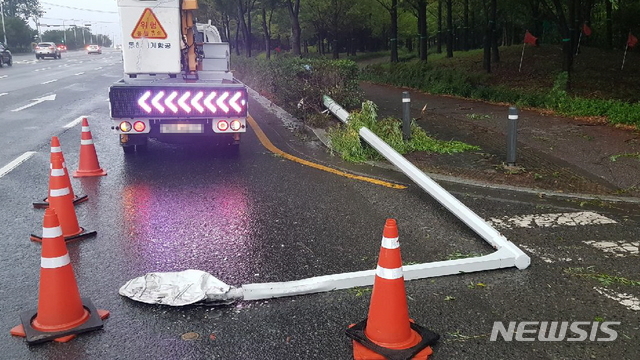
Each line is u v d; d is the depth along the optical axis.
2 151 9.24
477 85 17.69
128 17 8.41
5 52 37.38
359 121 9.23
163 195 6.65
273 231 5.35
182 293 3.89
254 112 14.20
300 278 4.27
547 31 29.94
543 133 10.47
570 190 6.82
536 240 5.08
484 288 4.08
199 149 9.54
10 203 6.30
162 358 3.17
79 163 7.72
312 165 8.33
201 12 38.78
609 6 25.66
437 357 3.18
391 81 23.12
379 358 3.11
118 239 5.12
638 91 16.05
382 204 6.28
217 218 5.75
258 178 7.52
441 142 9.56
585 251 4.80
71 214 5.14
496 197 6.55
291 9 24.36
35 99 17.16
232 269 4.44
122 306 3.79
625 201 6.37
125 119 7.91
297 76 12.63
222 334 3.43
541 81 18.70
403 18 37.41
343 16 36.47
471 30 36.81
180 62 8.82
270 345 3.31
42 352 3.23
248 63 22.19
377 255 4.73
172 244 4.99
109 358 3.17
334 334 3.44
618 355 3.20
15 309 3.76
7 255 4.75
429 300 3.89
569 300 3.88
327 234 5.27
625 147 9.08
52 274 3.40
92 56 67.06
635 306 3.79
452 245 4.98
